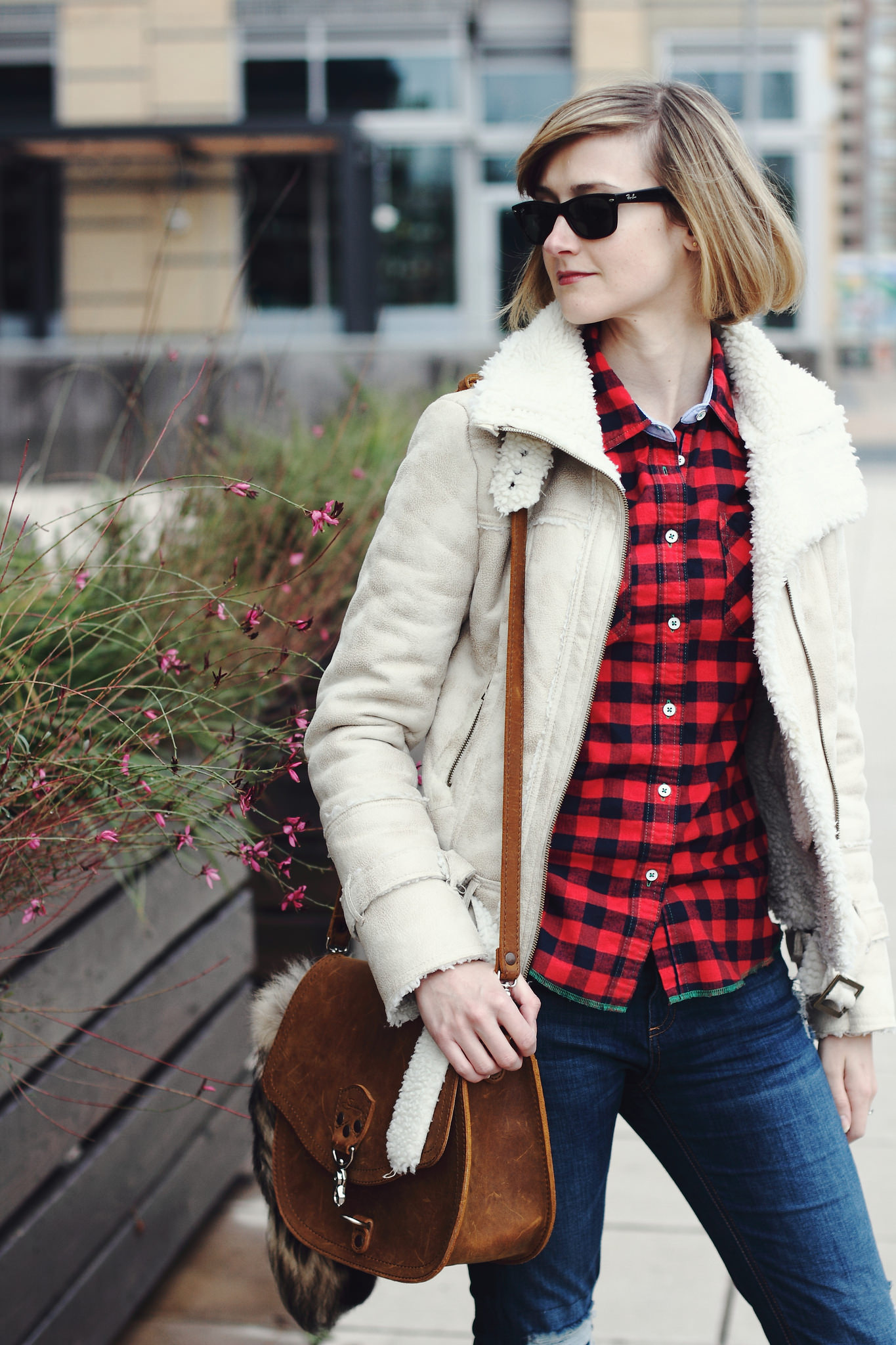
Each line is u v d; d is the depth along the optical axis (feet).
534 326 5.17
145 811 6.25
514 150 57.36
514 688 4.97
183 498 9.78
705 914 5.08
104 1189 7.47
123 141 54.29
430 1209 4.79
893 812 16.96
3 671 6.27
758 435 5.15
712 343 5.39
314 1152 5.08
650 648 4.99
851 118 285.84
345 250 54.49
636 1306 8.22
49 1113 6.84
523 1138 4.82
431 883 4.81
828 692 5.21
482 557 5.10
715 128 5.03
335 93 57.88
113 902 7.53
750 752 5.53
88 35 58.23
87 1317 7.29
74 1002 7.10
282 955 10.27
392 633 5.04
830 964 5.40
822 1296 5.06
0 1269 6.42
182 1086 8.48
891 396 110.52
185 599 7.59
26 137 54.24
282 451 13.43
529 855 4.95
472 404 5.05
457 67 57.31
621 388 5.12
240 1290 8.48
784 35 57.16
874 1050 11.72
